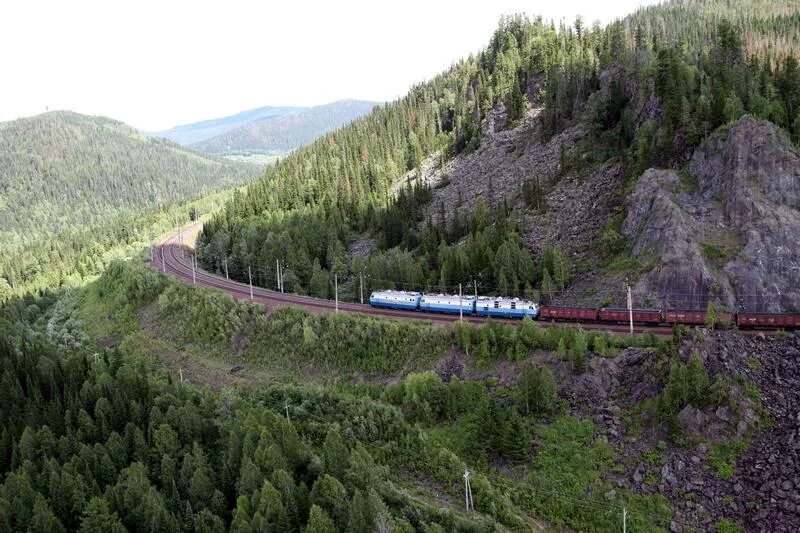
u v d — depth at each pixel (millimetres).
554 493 66438
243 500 55594
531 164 158875
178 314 126812
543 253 115875
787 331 78688
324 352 101812
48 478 62656
